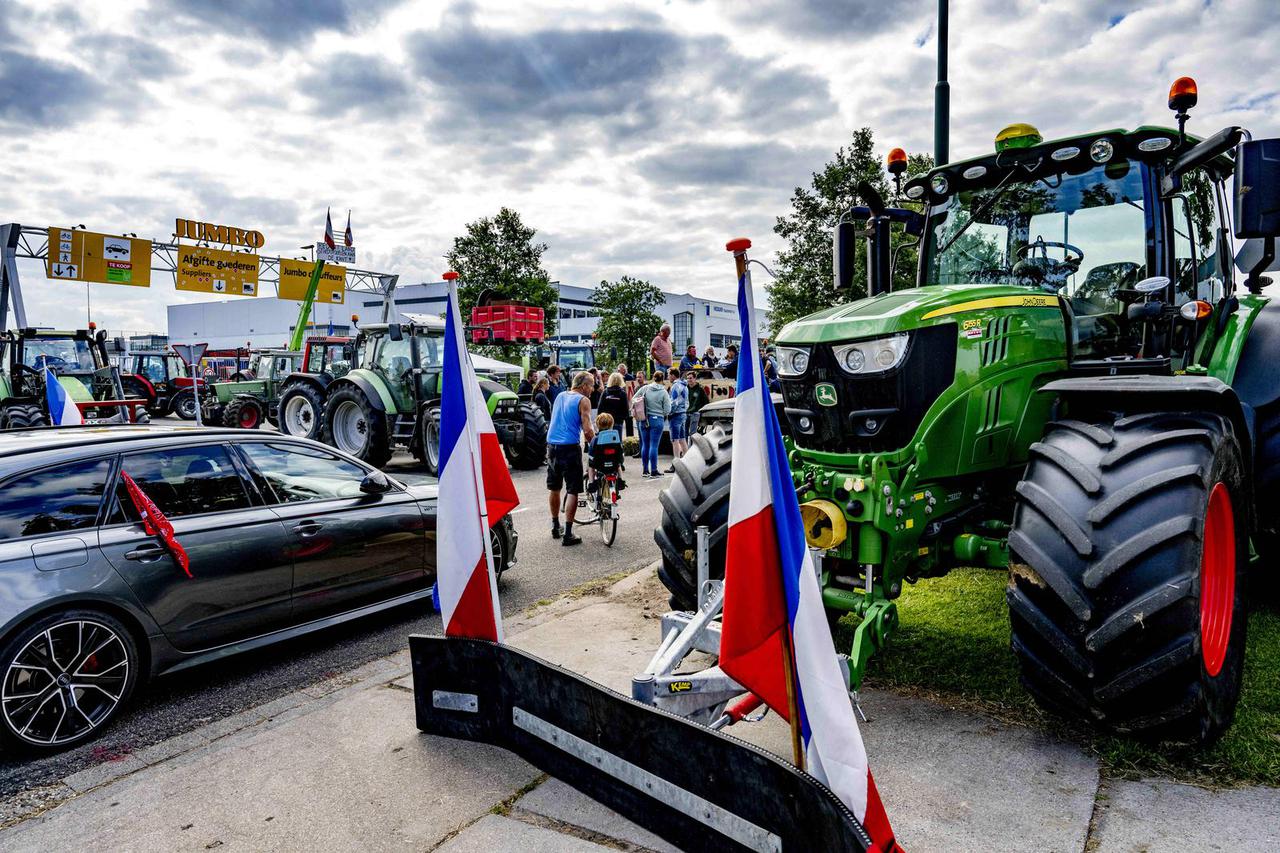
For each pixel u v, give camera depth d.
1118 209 3.97
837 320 3.62
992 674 3.68
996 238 4.34
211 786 3.05
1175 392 2.93
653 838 2.58
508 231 30.05
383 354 12.91
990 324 3.60
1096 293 4.04
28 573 3.57
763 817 2.20
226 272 22.62
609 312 35.31
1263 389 4.04
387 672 4.23
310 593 4.67
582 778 2.79
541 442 12.64
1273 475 3.97
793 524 2.20
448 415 3.31
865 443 3.56
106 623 3.78
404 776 3.06
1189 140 3.74
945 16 8.59
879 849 2.05
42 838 2.75
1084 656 2.70
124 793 3.04
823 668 2.16
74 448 4.04
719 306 58.34
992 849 2.38
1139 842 2.37
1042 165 4.07
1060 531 2.79
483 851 2.56
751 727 3.40
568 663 4.15
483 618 3.28
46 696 3.56
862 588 3.38
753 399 2.20
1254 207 2.99
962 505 3.76
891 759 2.94
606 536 7.60
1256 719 3.08
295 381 15.55
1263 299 4.55
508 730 3.13
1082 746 2.98
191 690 4.25
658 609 5.09
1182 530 2.59
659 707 2.75
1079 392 3.10
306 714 3.70
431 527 5.38
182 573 4.09
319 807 2.86
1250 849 2.31
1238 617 3.04
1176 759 2.82
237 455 4.59
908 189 4.57
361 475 5.25
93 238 20.34
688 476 4.06
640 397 11.87
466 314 29.00
